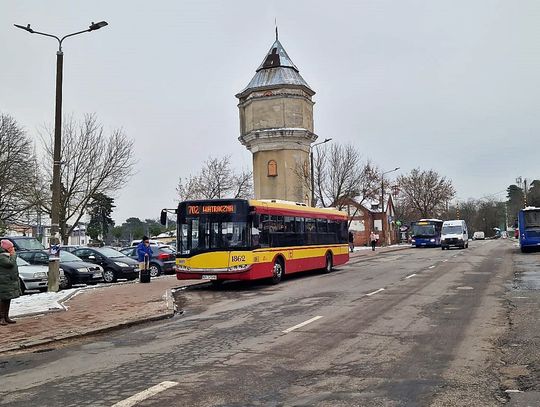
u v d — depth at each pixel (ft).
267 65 132.26
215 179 182.60
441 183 268.41
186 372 23.16
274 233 66.18
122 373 23.54
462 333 30.42
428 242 188.03
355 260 115.14
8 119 130.52
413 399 18.57
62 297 53.16
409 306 42.09
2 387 22.06
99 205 153.58
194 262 60.54
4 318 38.29
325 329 32.86
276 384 20.88
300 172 127.65
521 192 318.04
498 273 69.67
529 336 28.89
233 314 41.57
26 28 58.03
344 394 19.35
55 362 26.84
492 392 19.24
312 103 135.33
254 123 128.57
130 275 78.54
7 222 137.18
